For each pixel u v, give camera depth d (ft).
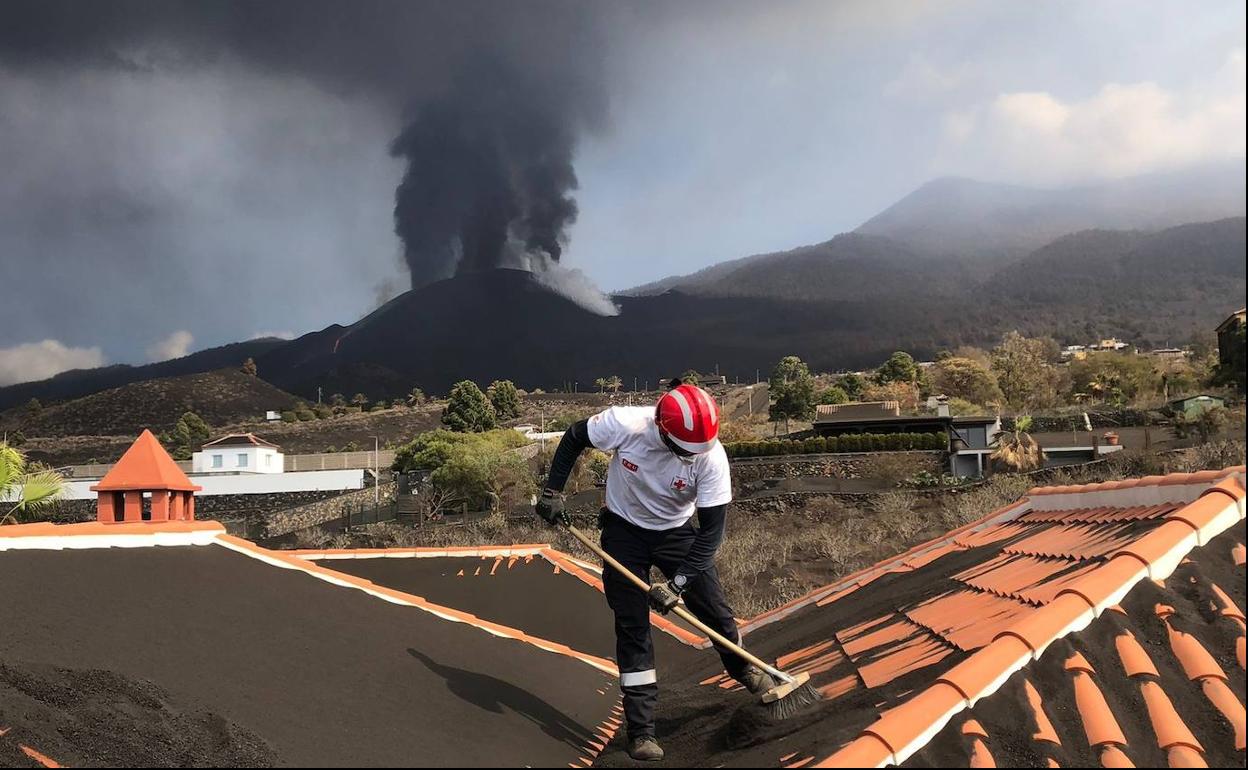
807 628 20.63
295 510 198.90
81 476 230.89
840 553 121.08
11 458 59.16
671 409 12.89
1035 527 20.34
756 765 10.75
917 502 141.18
